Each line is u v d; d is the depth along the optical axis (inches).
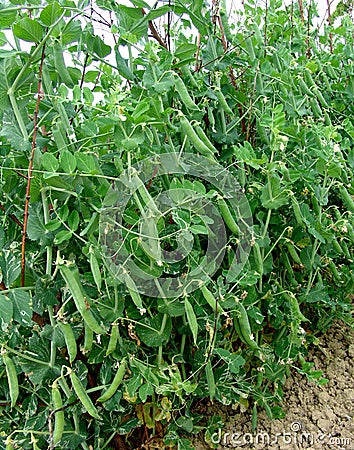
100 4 31.9
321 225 34.5
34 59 26.9
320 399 39.0
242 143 36.8
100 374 28.6
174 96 31.9
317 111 38.6
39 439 28.4
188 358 33.4
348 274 39.3
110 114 26.8
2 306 24.2
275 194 31.3
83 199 27.1
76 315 27.9
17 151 27.8
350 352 42.3
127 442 33.3
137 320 29.5
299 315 33.3
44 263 29.4
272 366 34.6
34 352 27.9
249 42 37.2
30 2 29.3
